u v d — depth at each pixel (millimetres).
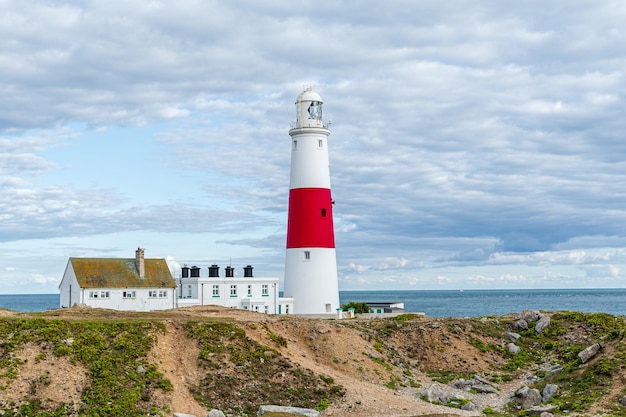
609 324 68312
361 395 51438
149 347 51875
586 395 49438
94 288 83250
